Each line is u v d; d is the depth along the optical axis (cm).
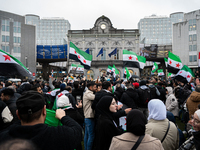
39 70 6338
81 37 4575
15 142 156
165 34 12194
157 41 12188
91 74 4497
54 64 5709
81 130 211
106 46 4569
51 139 170
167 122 305
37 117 179
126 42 4566
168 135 291
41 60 4391
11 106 408
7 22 3891
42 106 182
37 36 12506
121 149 213
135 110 236
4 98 415
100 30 4588
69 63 4378
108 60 4462
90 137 484
